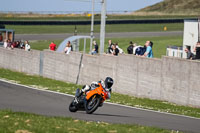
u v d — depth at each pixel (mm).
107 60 86625
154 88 74562
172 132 34906
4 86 76875
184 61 67938
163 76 72500
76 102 44156
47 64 105938
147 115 50562
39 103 57594
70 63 97875
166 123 43406
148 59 75625
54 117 39438
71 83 95500
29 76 105000
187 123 45000
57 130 31109
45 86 81688
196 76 65500
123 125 36625
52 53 103938
